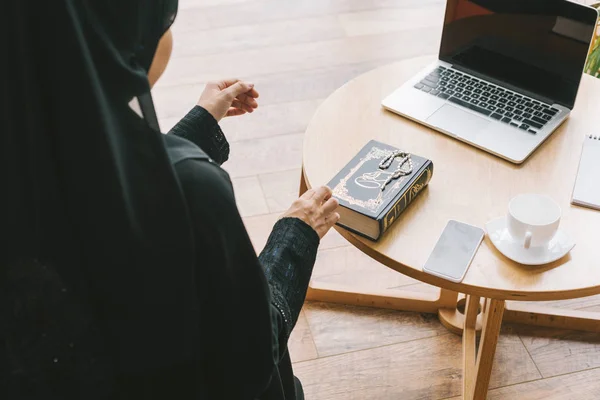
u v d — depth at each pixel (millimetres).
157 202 683
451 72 1598
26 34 584
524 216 1227
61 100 606
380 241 1239
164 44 757
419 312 1907
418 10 3045
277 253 986
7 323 714
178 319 738
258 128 2475
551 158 1388
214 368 830
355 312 1917
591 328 1828
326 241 2098
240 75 2715
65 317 721
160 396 803
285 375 1082
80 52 594
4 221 643
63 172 638
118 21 633
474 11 1520
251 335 812
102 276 689
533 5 1426
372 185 1280
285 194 2236
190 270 715
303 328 1877
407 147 1433
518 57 1493
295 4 3100
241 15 3041
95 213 651
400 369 1775
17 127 608
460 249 1216
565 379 1739
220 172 765
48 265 686
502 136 1422
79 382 765
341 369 1779
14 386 762
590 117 1477
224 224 748
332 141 1458
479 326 1820
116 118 650
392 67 1652
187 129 1167
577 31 1386
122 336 734
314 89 2643
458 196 1318
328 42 2875
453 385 1739
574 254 1204
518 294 1151
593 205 1275
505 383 1733
